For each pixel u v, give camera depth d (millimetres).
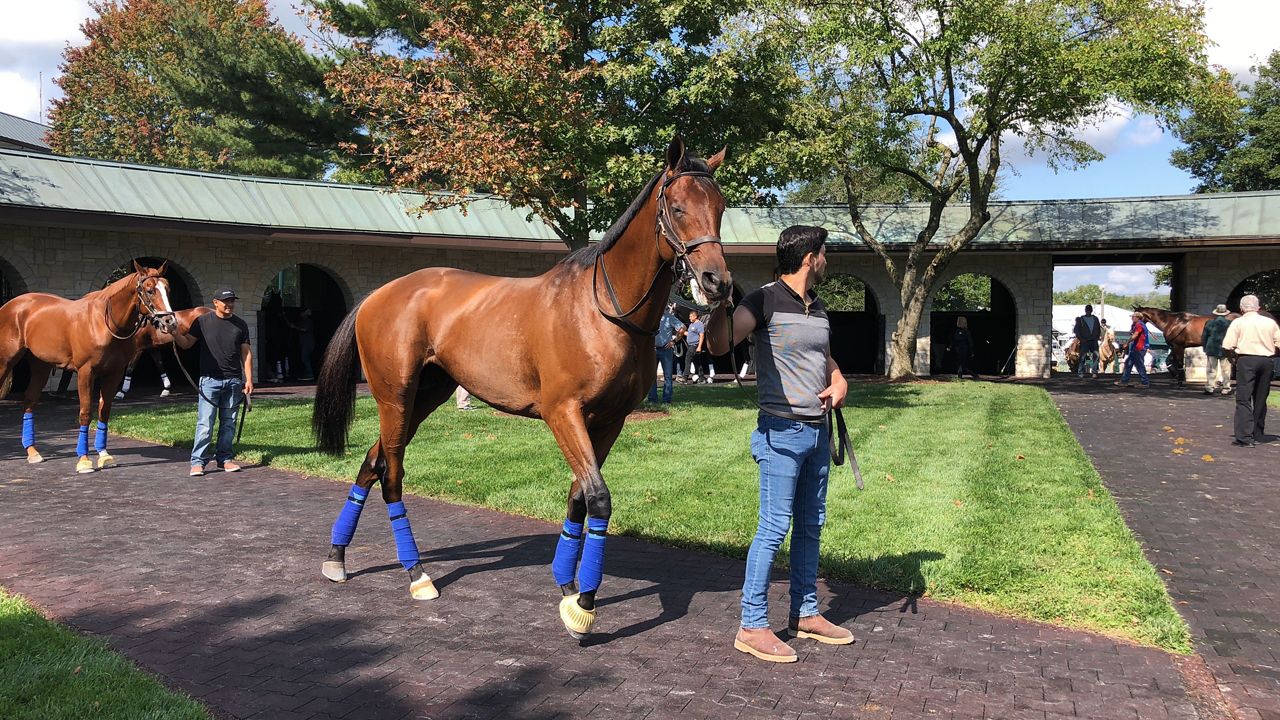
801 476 3932
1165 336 20562
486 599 4516
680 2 11609
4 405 14125
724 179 12398
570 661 3699
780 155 12789
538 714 3188
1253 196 21891
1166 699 3377
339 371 5102
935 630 4129
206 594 4520
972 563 4961
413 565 4590
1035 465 8242
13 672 3354
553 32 11141
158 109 36969
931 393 16656
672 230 3475
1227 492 7246
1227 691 3453
